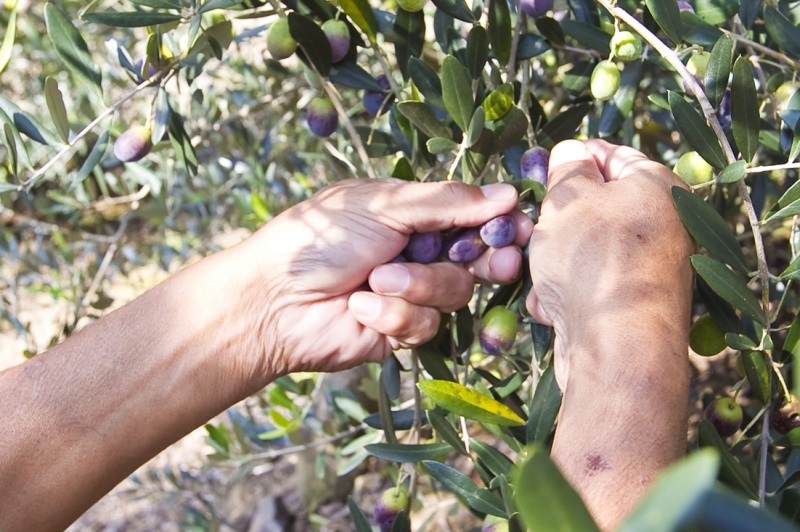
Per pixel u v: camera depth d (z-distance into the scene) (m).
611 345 0.47
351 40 0.64
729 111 0.59
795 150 0.51
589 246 0.50
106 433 0.54
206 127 0.99
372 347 0.60
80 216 1.23
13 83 1.48
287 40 0.63
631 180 0.53
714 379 0.94
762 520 0.18
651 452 0.43
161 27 0.62
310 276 0.57
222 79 1.09
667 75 0.73
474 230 0.59
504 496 0.51
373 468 1.26
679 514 0.16
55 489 0.53
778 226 0.81
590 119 0.74
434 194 0.57
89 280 1.20
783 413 0.53
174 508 1.31
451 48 0.66
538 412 0.55
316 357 0.59
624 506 0.42
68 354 0.55
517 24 0.61
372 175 0.64
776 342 0.72
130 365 0.55
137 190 1.32
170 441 0.56
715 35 0.58
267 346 0.58
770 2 0.62
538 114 0.63
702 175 0.56
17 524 0.52
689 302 0.50
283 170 1.14
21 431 0.53
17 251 1.12
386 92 0.66
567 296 0.50
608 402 0.45
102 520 1.32
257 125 1.25
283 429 0.85
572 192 0.53
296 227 0.57
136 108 1.18
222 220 1.23
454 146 0.58
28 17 1.17
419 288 0.57
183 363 0.56
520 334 0.85
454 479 0.55
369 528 0.61
